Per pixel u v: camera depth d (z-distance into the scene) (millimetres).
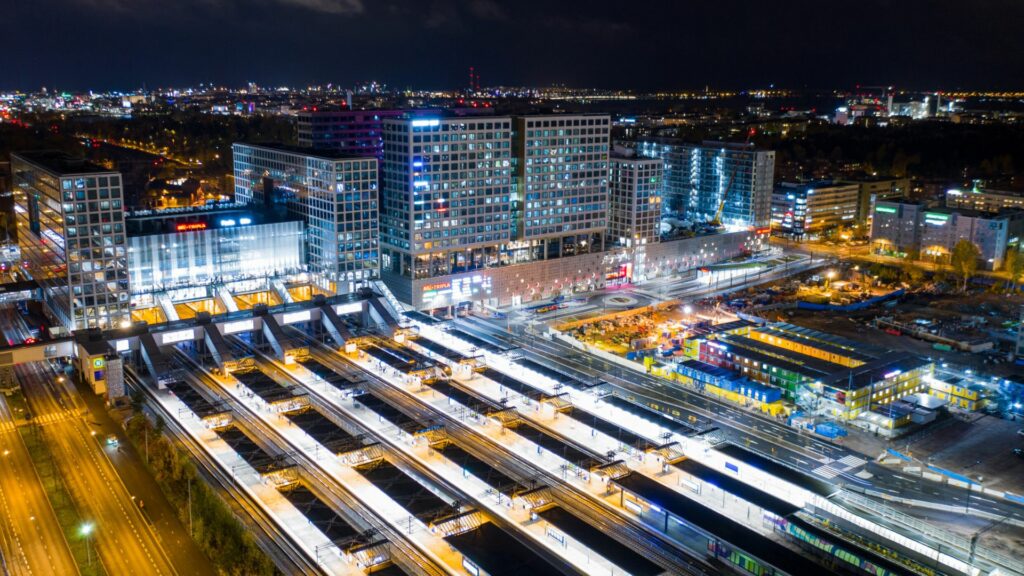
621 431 199750
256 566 141125
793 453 195625
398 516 162625
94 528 155375
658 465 185500
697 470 176250
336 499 169125
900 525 155250
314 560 146625
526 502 163875
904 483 180875
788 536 154625
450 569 145250
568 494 174250
